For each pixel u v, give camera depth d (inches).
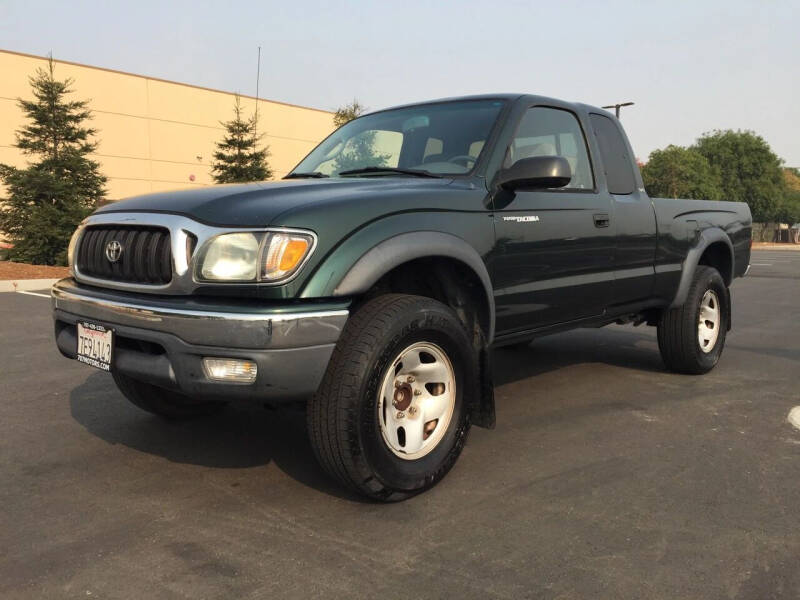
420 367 111.9
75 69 936.9
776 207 2292.1
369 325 102.8
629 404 168.7
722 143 2288.4
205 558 90.7
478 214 124.3
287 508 106.7
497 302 130.0
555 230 142.3
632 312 176.1
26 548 93.6
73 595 81.7
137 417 154.3
